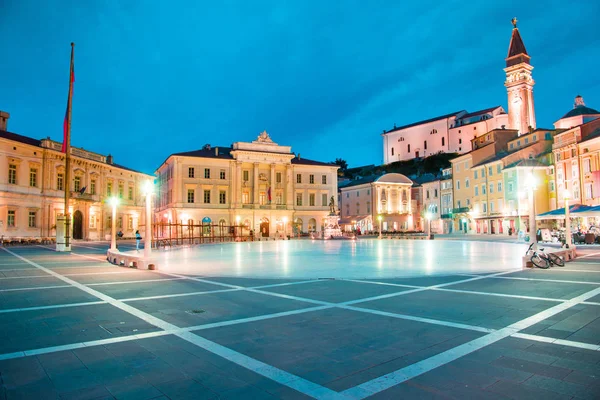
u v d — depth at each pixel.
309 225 78.00
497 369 5.49
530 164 58.88
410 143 130.50
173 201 69.75
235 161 72.81
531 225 18.23
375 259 23.70
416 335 7.16
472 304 9.79
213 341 6.92
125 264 20.25
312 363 5.82
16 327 7.87
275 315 8.85
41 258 25.72
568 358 5.87
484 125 111.00
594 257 22.06
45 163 50.88
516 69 86.75
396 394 4.76
